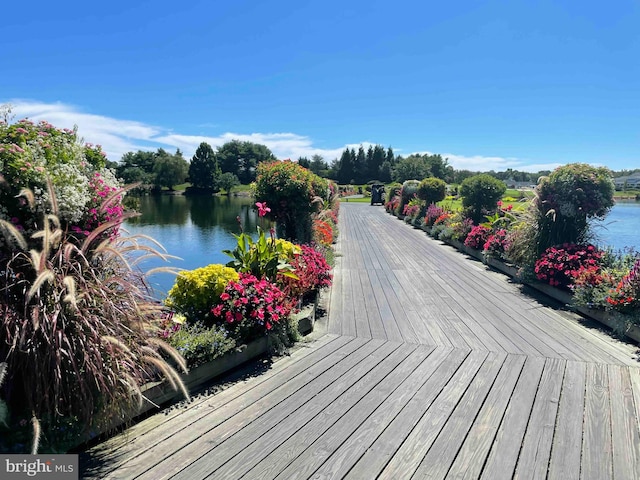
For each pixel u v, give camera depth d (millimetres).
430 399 2494
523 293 5098
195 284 3143
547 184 5398
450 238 9312
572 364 3006
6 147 1923
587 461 1940
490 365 2980
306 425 2213
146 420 2256
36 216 1993
